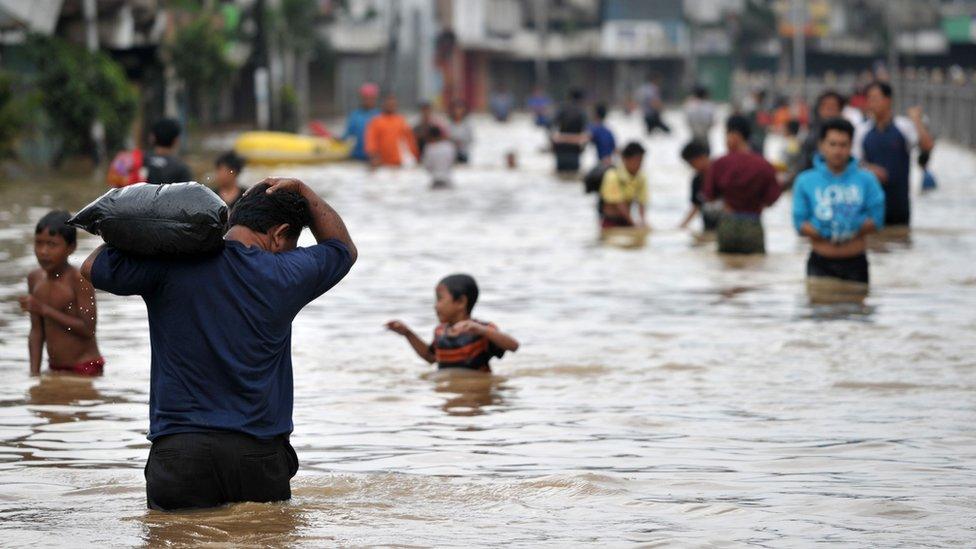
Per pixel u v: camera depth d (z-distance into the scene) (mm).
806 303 32188
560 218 53719
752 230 41188
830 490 15992
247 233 14750
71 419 20500
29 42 77125
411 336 25016
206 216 14062
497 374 24328
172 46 104438
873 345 26703
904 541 13734
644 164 91188
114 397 22141
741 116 41688
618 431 19625
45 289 23906
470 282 24844
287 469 15109
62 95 77250
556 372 24453
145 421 20375
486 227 50500
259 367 14500
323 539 13719
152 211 14055
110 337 27938
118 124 80312
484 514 14891
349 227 50500
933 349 26219
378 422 20391
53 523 14383
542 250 43344
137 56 97188
